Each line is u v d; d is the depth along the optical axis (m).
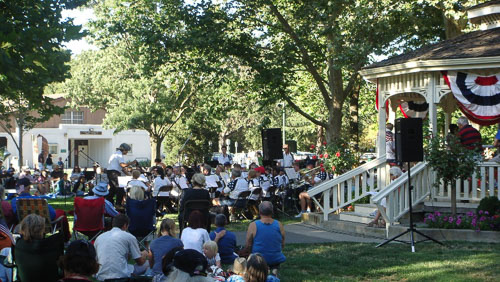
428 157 11.61
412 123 10.80
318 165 19.20
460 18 19.77
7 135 51.19
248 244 7.69
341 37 19.27
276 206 17.06
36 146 30.88
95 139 58.34
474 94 12.81
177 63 22.41
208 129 42.09
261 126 23.20
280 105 31.25
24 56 9.40
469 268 8.80
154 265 7.21
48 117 12.08
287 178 17.56
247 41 21.19
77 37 10.44
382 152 14.70
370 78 14.76
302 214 15.33
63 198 23.17
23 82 10.48
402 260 9.57
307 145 60.75
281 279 8.35
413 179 12.84
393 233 11.82
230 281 6.44
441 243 10.76
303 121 59.16
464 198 12.72
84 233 10.28
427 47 15.05
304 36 20.81
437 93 13.33
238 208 15.65
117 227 7.41
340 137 17.98
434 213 12.12
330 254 10.22
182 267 5.16
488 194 12.86
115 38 26.86
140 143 59.34
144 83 35.25
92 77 39.34
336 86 21.67
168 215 16.64
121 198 16.39
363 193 14.54
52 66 10.43
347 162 16.75
